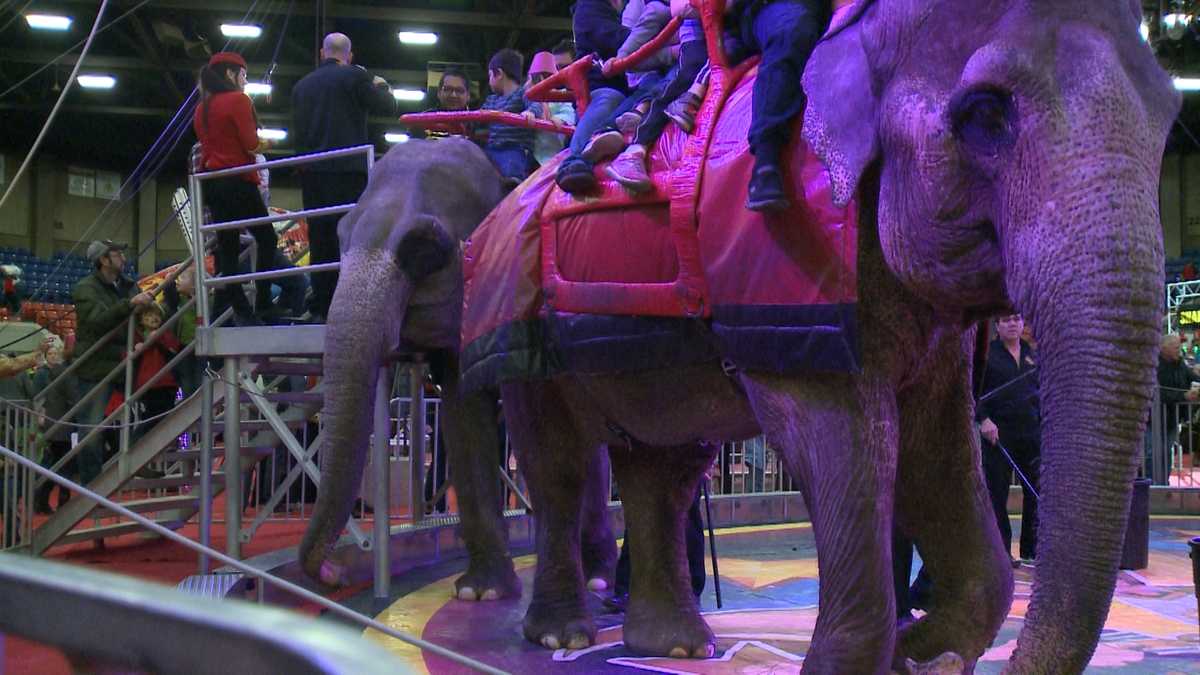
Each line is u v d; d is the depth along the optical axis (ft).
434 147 21.81
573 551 16.99
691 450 16.26
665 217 12.57
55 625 2.46
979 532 11.84
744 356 11.14
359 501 36.78
